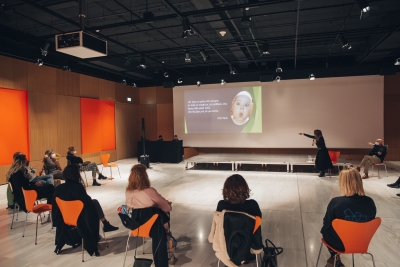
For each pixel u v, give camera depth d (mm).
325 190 5953
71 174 3012
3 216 4543
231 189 2252
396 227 3760
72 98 9367
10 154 7285
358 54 9477
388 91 10125
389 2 5934
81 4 3891
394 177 7230
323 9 6305
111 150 11344
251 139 10828
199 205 4949
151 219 2562
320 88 10070
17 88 7480
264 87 10625
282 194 5645
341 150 10531
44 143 8266
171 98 12961
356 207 2180
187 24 5605
